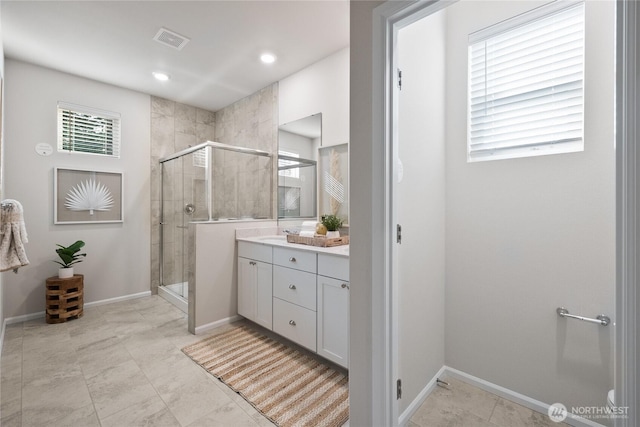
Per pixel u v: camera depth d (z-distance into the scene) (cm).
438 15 193
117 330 268
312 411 161
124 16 220
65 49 267
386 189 123
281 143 324
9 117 282
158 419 155
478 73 190
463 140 193
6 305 280
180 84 341
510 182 175
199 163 308
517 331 173
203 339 250
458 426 153
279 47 263
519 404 171
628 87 73
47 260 304
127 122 355
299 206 302
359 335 134
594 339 150
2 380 188
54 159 308
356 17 133
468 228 191
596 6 148
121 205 352
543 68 167
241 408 164
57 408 162
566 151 161
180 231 338
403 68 151
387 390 125
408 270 156
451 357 199
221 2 206
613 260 146
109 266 345
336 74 270
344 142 262
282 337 254
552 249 162
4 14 217
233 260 289
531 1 169
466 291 192
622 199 74
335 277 193
